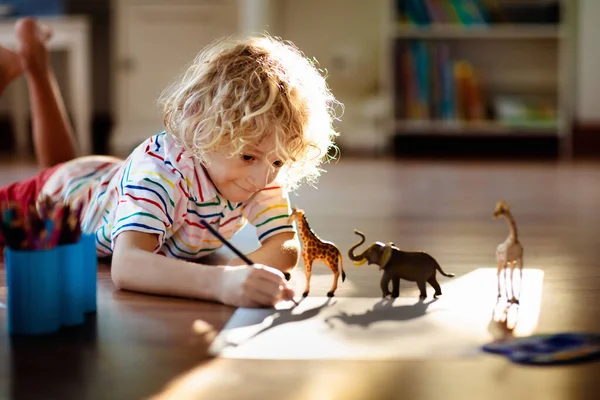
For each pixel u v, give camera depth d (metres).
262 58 1.50
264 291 1.38
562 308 1.41
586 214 2.65
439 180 3.58
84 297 1.36
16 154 4.66
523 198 3.03
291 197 3.07
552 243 2.13
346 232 2.32
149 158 1.56
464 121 4.59
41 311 1.25
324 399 1.00
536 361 1.11
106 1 5.18
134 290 1.50
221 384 1.05
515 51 4.83
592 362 1.12
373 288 1.55
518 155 4.61
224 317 1.34
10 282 1.25
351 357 1.15
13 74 2.31
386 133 4.65
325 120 1.54
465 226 2.42
